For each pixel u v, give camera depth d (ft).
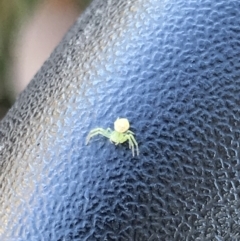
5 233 0.16
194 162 0.17
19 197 0.17
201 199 0.17
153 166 0.17
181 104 0.17
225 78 0.17
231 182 0.17
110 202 0.16
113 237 0.16
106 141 0.17
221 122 0.17
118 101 0.17
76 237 0.16
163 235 0.17
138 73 0.17
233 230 0.17
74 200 0.16
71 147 0.17
